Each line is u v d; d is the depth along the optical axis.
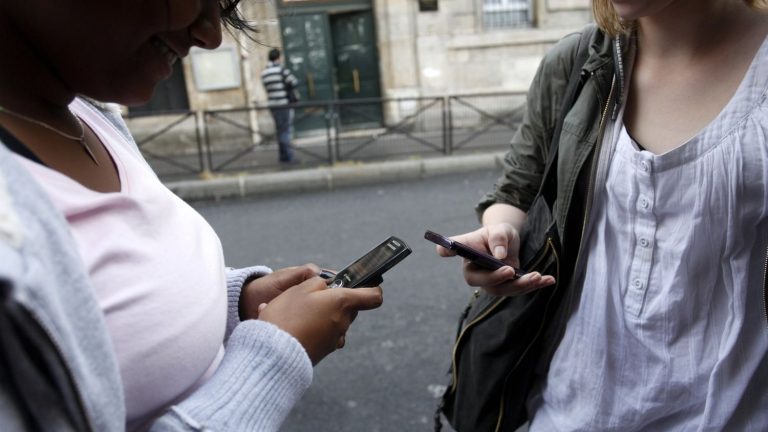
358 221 5.91
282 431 2.59
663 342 1.06
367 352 3.19
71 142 0.71
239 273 1.05
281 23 10.55
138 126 9.55
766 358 1.02
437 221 5.73
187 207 0.88
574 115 1.15
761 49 0.93
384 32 10.56
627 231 1.08
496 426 1.32
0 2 0.60
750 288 1.00
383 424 2.61
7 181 0.49
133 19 0.63
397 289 3.96
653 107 1.06
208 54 9.70
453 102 8.91
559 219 1.18
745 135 0.93
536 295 1.23
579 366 1.18
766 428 1.04
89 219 0.64
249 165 8.48
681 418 1.10
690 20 0.99
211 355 0.76
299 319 0.78
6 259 0.44
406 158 8.39
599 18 1.10
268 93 9.04
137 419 0.68
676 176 0.99
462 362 1.37
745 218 0.96
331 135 9.16
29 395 0.49
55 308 0.48
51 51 0.63
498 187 1.43
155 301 0.67
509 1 10.82
